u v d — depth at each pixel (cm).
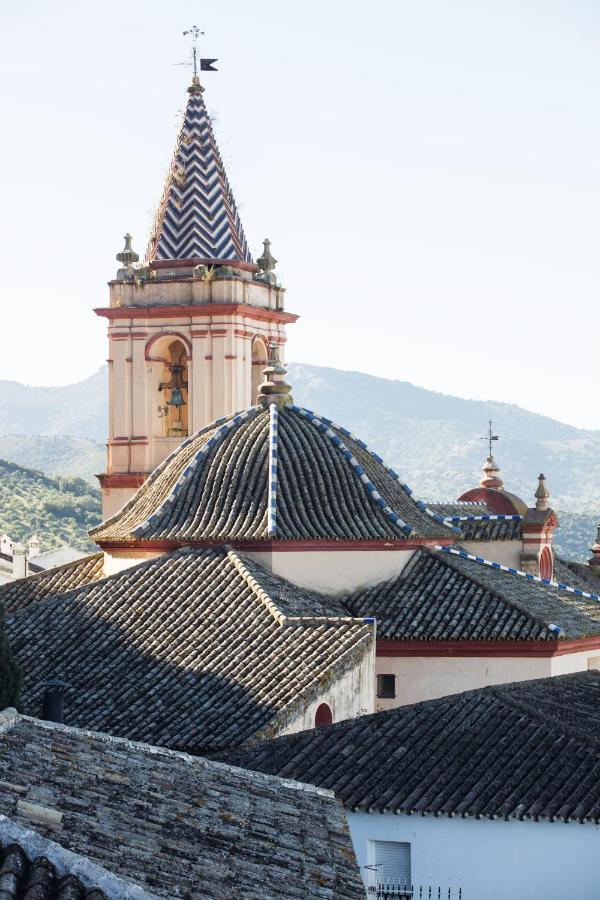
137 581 6912
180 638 6450
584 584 10056
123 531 7281
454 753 4922
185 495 7319
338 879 3581
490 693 5306
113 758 3972
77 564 7694
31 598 7469
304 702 5872
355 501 7231
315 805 4125
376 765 4900
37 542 16312
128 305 9594
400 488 7781
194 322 9462
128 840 3406
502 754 4878
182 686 6112
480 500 10562
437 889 4628
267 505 7125
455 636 6694
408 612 6869
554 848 4553
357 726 5169
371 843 4700
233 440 7531
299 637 6306
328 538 7000
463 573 7075
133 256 9706
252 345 9706
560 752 4850
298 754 5050
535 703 5312
